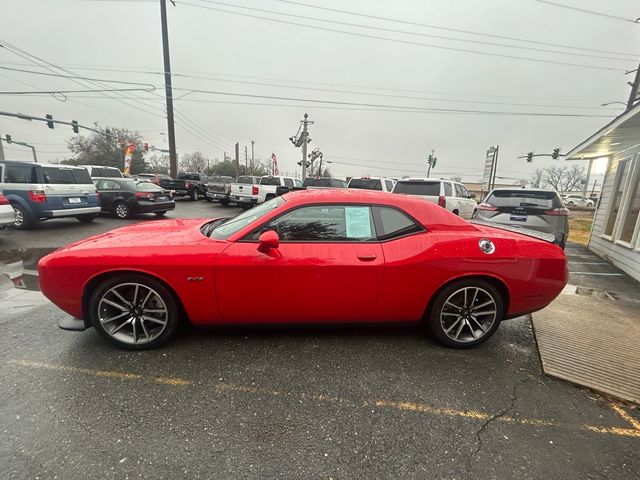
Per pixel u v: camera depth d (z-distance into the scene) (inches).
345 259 101.4
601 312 153.6
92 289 99.9
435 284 106.0
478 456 69.8
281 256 99.5
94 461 64.7
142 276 98.7
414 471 65.5
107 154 2034.9
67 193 320.2
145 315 102.6
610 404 88.8
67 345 105.7
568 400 89.7
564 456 70.8
